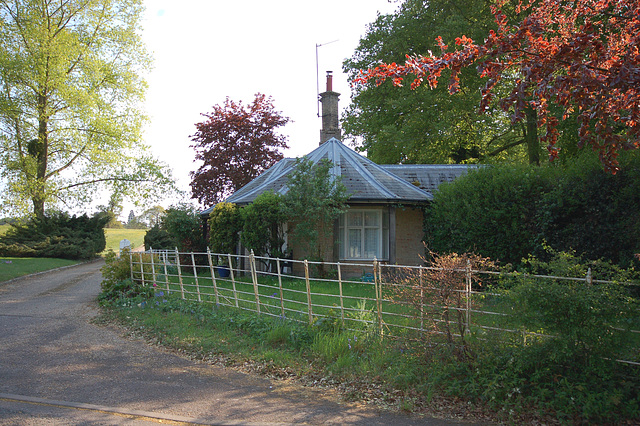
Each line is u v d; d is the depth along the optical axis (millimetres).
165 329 9062
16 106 22172
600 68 4824
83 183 26703
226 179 31359
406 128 23734
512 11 19250
